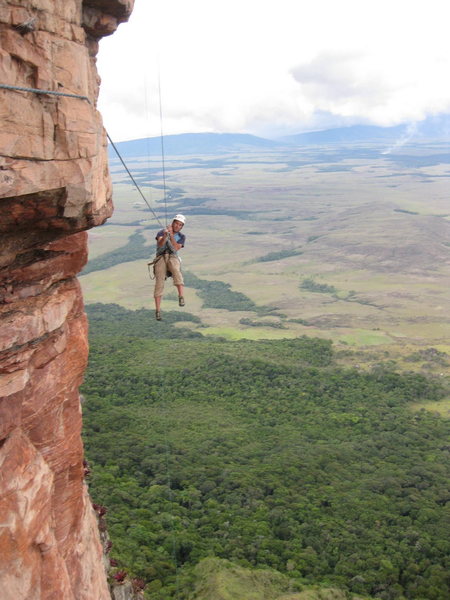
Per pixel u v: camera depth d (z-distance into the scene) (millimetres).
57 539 10312
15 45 6703
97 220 8844
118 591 18688
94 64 9711
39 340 9039
